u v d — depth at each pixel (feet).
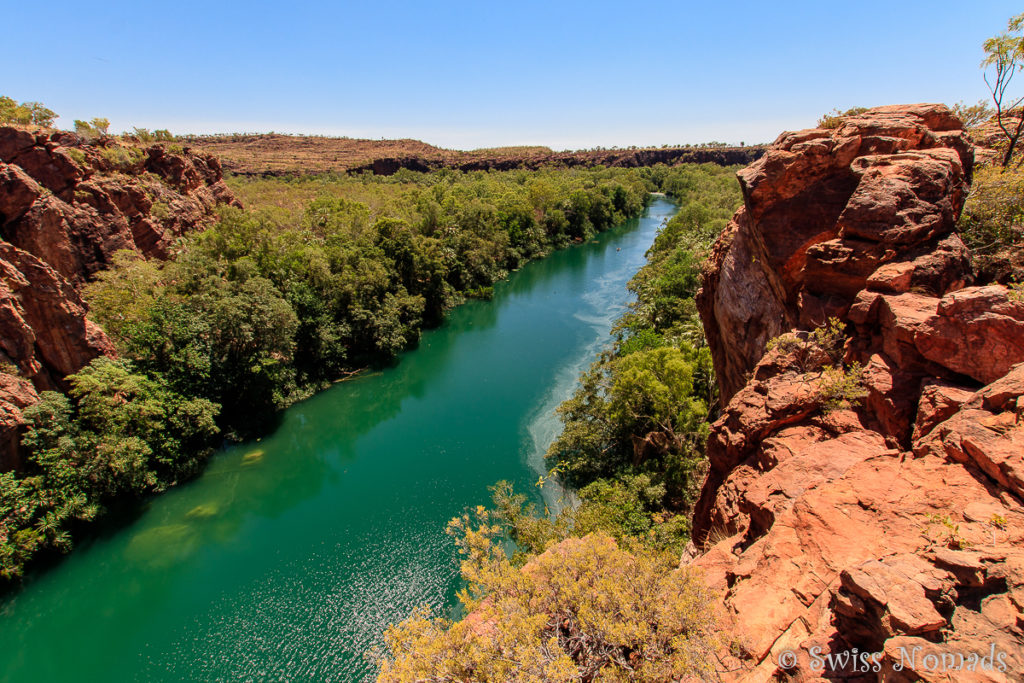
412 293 185.57
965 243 41.22
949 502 23.17
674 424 90.53
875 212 36.73
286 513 91.61
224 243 154.92
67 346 92.12
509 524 68.28
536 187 329.93
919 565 19.52
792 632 22.18
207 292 121.90
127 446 87.76
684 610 24.59
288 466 105.70
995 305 27.76
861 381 33.06
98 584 76.69
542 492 94.84
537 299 214.69
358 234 192.54
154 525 88.48
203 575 77.97
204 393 111.55
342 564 79.87
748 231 53.67
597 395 111.45
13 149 120.88
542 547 60.08
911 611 17.70
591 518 66.23
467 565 31.01
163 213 157.28
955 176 38.42
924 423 28.22
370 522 88.79
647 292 162.71
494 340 170.91
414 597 74.08
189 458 102.58
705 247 172.04
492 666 23.31
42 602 73.82
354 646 66.95
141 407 92.43
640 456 92.12
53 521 78.07
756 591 24.94
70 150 132.05
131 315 109.09
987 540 19.75
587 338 167.63
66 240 116.06
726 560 30.35
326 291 152.25
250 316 116.78
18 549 74.69
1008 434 23.17
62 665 65.41
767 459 34.30
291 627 69.62
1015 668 15.37
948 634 16.99
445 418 122.93
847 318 37.14
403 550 82.48
